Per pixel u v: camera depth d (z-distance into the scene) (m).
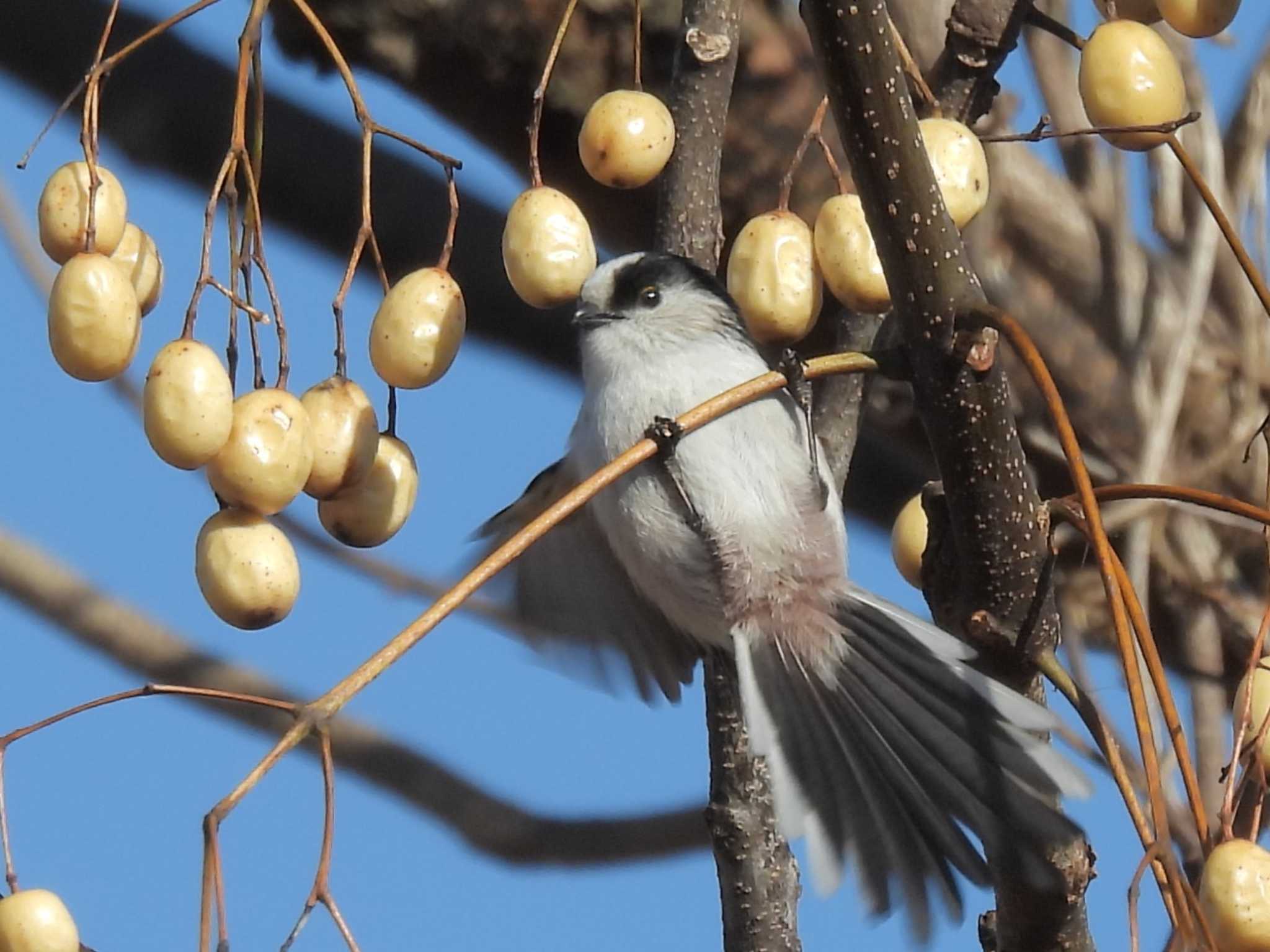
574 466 8.16
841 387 8.20
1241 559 10.31
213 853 4.93
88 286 5.98
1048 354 10.14
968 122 7.35
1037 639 6.61
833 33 6.08
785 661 7.55
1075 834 6.55
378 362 6.61
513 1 9.48
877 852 6.83
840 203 6.88
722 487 7.77
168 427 5.99
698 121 7.99
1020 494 6.44
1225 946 5.10
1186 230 10.18
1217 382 10.37
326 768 5.12
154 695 5.32
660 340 8.05
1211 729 9.41
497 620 8.65
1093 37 6.58
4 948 5.36
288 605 6.21
